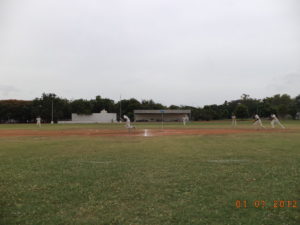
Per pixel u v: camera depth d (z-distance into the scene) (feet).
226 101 331.16
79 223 12.32
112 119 237.25
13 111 245.86
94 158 30.07
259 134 65.36
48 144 45.73
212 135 63.82
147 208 14.08
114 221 12.47
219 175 21.13
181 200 15.29
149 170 23.24
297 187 17.70
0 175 21.95
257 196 15.87
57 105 248.11
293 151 34.30
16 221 12.62
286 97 280.72
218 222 12.23
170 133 73.20
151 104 311.27
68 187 18.24
